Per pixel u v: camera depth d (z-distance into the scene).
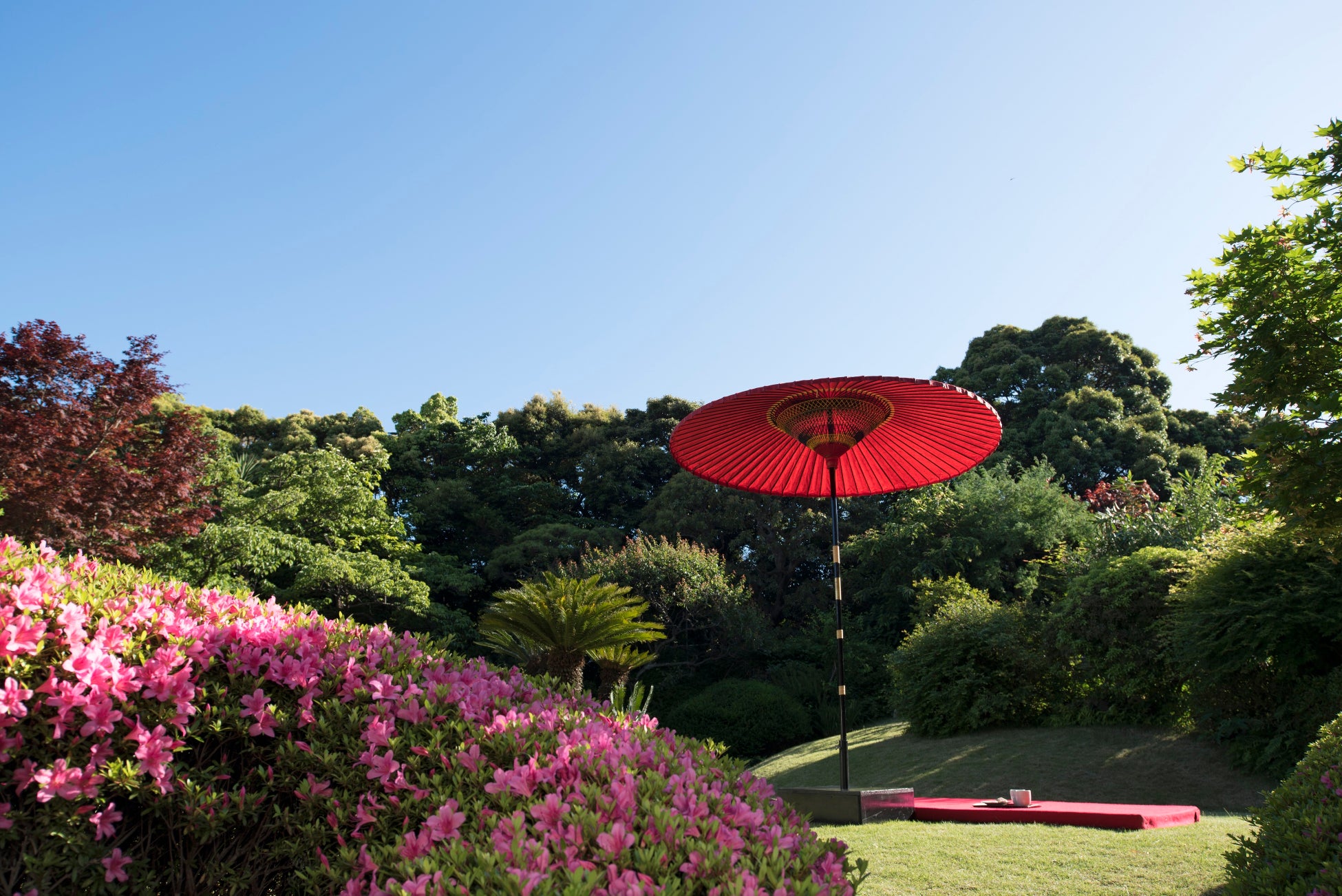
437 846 1.66
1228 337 6.05
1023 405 24.83
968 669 10.70
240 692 2.16
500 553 23.44
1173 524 12.32
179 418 11.90
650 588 19.72
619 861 1.48
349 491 20.77
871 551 19.23
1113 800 7.66
